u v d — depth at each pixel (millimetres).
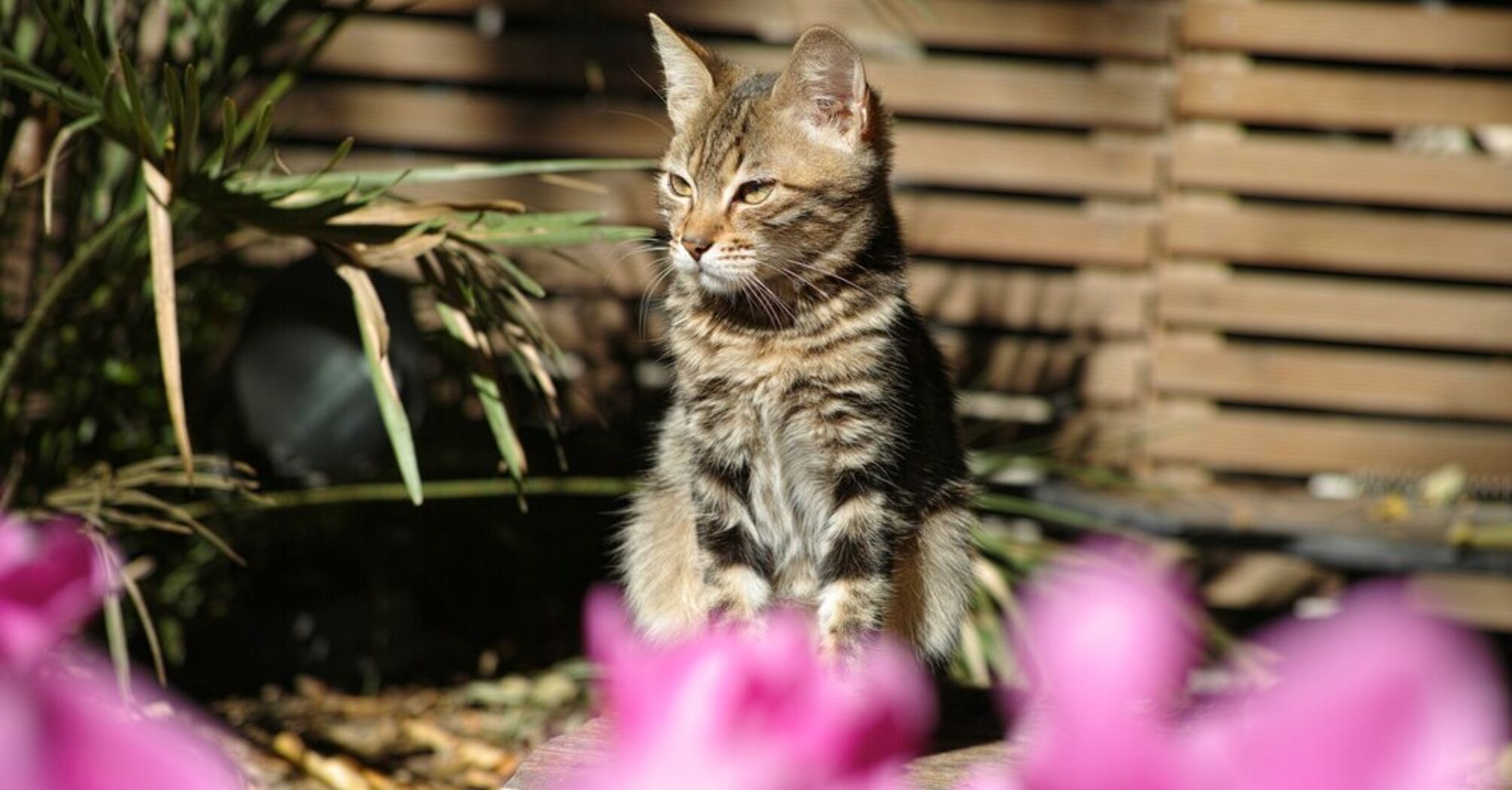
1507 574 5398
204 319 5105
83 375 4676
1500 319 6008
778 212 3414
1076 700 377
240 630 5285
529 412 5957
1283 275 6293
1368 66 6250
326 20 5863
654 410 6090
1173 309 6137
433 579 5762
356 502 5438
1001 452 5953
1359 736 347
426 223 3639
